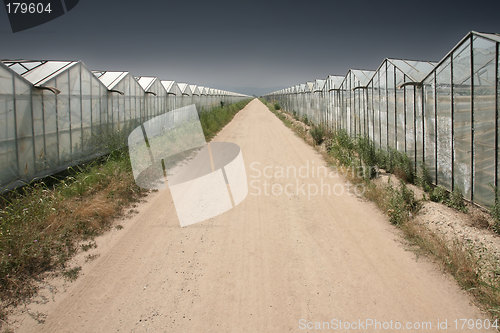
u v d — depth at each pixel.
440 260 4.79
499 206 5.75
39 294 4.14
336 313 3.81
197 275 4.61
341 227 6.18
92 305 3.96
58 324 3.64
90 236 5.65
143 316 3.77
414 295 4.11
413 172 8.79
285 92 46.66
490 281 4.02
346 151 11.75
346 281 4.44
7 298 4.03
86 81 11.00
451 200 6.88
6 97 7.53
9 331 3.51
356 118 14.10
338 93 16.69
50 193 6.59
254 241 5.64
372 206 7.21
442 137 7.85
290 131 21.05
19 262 4.57
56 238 5.38
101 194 7.11
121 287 4.32
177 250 5.31
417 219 6.29
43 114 8.80
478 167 6.63
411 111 9.30
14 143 7.79
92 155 11.29
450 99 7.48
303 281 4.45
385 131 11.16
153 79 17.92
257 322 3.67
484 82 6.39
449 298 4.04
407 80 9.52
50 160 9.12
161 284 4.39
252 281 4.46
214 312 3.84
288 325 3.62
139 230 6.00
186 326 3.62
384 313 3.80
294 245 5.50
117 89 13.27
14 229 5.10
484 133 6.42
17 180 7.84
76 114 10.41
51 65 10.17
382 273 4.61
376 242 5.54
